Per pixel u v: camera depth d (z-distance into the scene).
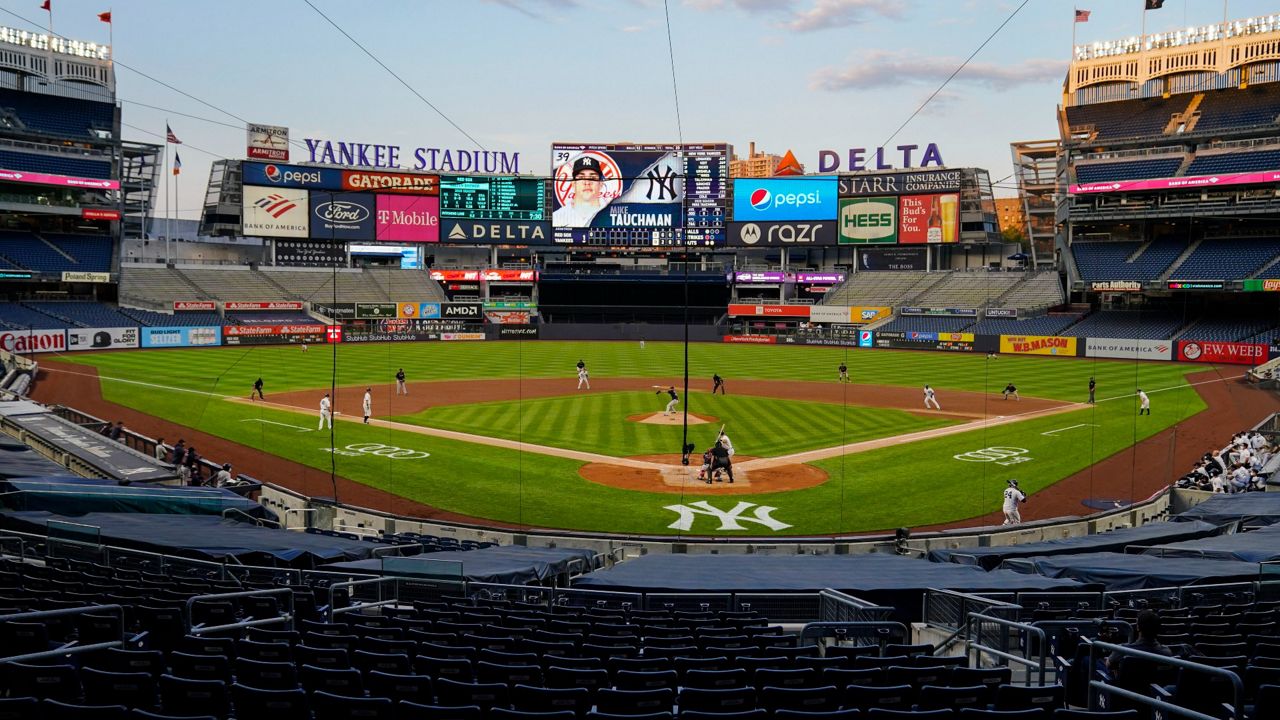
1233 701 8.49
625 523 27.50
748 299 108.69
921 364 74.94
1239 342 72.12
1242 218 85.25
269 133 98.81
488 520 27.72
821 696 8.58
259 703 7.99
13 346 70.94
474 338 99.31
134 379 58.31
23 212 83.62
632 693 8.41
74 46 91.56
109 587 13.13
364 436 40.62
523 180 102.62
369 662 9.70
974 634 12.94
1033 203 107.19
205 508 23.34
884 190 99.56
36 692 8.25
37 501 21.61
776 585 15.31
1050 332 85.00
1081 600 14.42
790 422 45.38
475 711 7.74
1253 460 32.22
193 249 108.12
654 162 101.50
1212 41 86.44
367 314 96.44
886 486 32.16
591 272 106.81
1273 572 15.69
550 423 44.59
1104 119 91.75
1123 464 35.78
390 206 100.62
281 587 13.95
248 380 59.41
